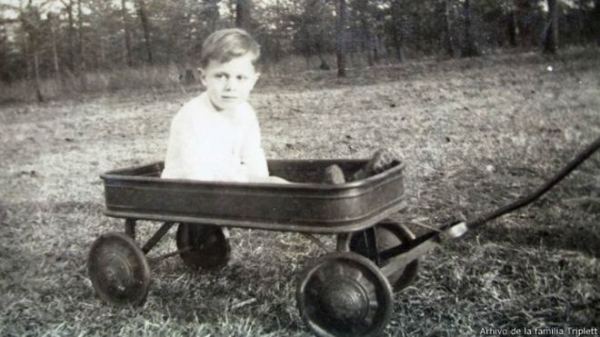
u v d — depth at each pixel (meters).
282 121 9.38
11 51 12.68
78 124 10.40
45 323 3.37
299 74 16.83
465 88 10.56
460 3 16.16
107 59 14.66
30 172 6.96
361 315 2.75
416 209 4.63
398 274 3.33
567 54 11.35
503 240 3.91
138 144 8.46
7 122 10.85
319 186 2.66
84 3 13.84
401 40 17.92
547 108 7.64
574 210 4.28
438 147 6.54
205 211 3.00
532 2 14.15
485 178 5.27
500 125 7.20
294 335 2.97
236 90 3.29
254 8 19.16
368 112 9.45
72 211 5.47
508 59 13.12
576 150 5.71
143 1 15.48
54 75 13.33
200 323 3.19
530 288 3.25
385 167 3.09
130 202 3.25
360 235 3.30
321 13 19.17
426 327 2.95
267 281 3.68
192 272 3.95
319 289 2.84
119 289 3.40
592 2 11.52
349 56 18.48
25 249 4.58
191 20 16.36
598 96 7.82
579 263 3.46
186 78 14.86
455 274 3.45
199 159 3.28
